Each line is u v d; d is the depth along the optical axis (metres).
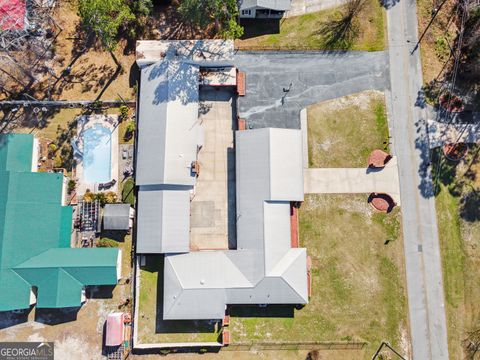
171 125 35.94
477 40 38.25
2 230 33.75
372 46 40.19
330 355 36.25
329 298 36.88
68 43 39.75
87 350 35.72
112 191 37.72
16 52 39.06
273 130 36.19
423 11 40.25
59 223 35.38
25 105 38.44
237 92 38.66
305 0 40.53
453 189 38.38
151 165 35.69
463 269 37.38
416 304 36.91
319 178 38.53
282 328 36.41
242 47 39.88
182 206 35.78
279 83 39.56
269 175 35.44
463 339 36.44
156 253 36.06
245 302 34.97
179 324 36.22
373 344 36.38
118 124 38.62
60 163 37.81
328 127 39.16
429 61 39.97
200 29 39.97
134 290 36.31
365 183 38.44
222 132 38.94
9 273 33.59
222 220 37.69
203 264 35.06
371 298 36.97
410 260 37.47
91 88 39.22
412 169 38.62
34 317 35.84
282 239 35.56
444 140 39.00
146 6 38.56
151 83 36.94
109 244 36.72
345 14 40.38
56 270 34.00
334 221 38.00
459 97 39.53
